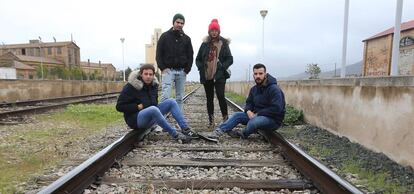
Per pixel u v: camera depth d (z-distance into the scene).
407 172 3.68
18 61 74.50
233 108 11.76
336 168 4.04
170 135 5.97
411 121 3.77
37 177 3.48
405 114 3.89
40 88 17.31
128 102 5.35
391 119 4.20
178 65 6.61
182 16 6.45
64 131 6.92
